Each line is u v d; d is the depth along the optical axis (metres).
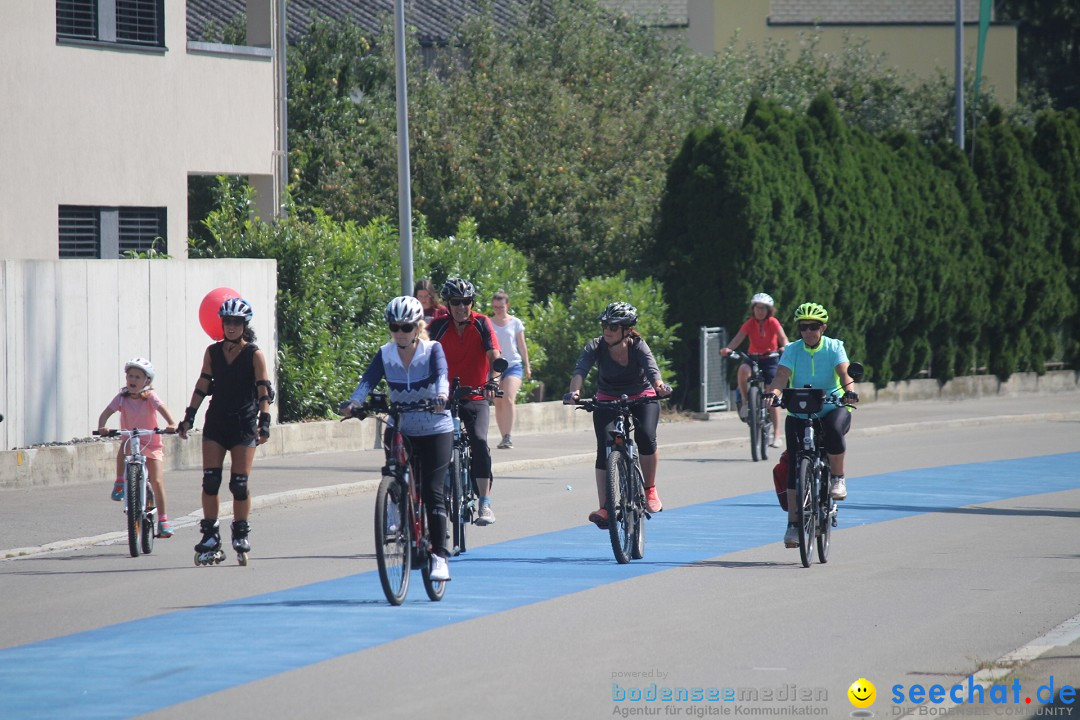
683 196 105.94
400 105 80.06
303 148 122.75
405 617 36.88
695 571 44.44
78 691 29.28
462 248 90.69
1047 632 35.69
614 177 110.81
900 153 120.75
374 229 85.38
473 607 38.31
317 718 27.30
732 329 104.38
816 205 108.12
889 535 53.03
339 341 81.25
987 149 128.25
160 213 90.19
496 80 115.31
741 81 162.00
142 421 47.44
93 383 67.44
